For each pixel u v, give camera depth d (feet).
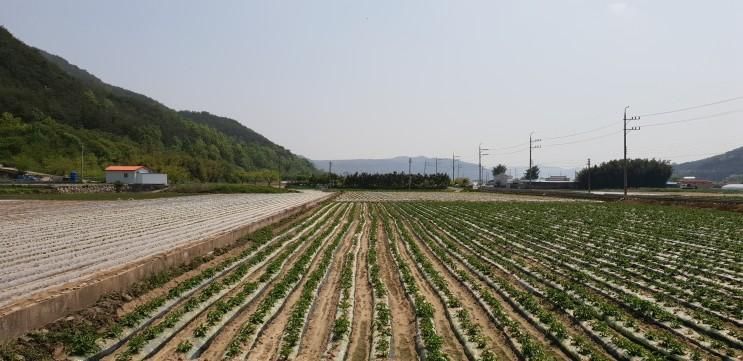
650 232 102.73
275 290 49.73
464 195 306.35
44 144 298.15
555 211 157.79
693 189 349.82
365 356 35.32
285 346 35.19
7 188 197.57
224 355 34.55
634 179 391.45
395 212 161.48
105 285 43.78
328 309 46.42
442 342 36.88
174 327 38.55
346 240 93.56
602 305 45.29
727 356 34.30
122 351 34.63
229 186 276.82
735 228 108.68
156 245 69.46
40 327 34.86
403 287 55.01
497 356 35.01
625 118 208.74
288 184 438.40
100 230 87.25
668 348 35.63
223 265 62.90
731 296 50.65
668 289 52.65
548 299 49.47
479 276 60.70
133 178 260.01
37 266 53.93
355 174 435.12
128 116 442.50
